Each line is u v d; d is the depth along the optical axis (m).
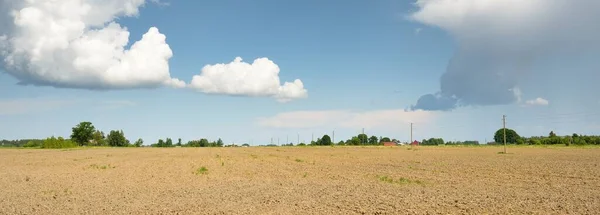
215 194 25.53
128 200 23.22
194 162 57.50
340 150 106.38
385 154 80.62
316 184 30.70
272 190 27.27
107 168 47.12
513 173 38.69
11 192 26.72
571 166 46.38
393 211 19.20
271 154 82.81
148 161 60.00
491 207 20.03
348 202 21.83
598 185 29.42
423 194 24.75
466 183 30.95
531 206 20.30
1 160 62.59
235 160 61.94
